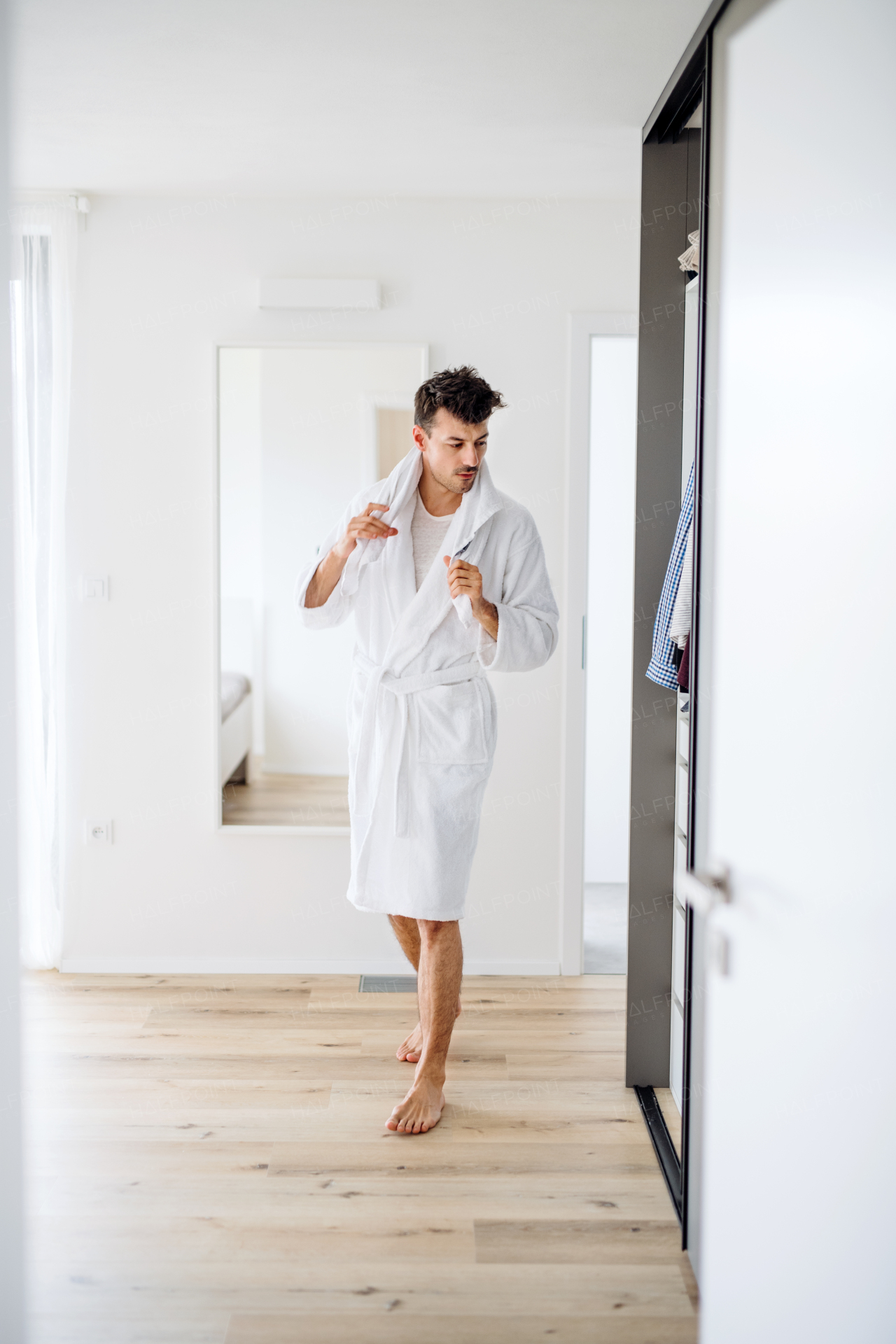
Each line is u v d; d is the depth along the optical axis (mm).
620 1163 2100
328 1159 2100
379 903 2303
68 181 2826
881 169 918
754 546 1280
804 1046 1103
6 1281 1213
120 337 2984
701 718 1747
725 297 1487
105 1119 2250
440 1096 2256
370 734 2299
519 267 2980
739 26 1463
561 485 3027
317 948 3121
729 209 1463
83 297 2973
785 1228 1155
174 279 2977
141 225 2961
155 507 3025
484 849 3092
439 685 2266
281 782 3082
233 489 3018
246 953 3121
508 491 3027
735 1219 1320
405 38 1974
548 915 3113
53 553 2992
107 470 3016
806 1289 1099
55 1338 1605
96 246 2961
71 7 1848
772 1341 1192
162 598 3045
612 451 4047
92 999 2912
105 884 3107
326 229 2969
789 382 1157
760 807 1228
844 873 1002
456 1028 2730
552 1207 1953
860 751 964
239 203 2963
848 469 991
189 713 3070
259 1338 1612
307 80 2166
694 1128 1786
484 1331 1633
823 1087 1057
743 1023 1285
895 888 907
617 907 3824
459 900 2281
